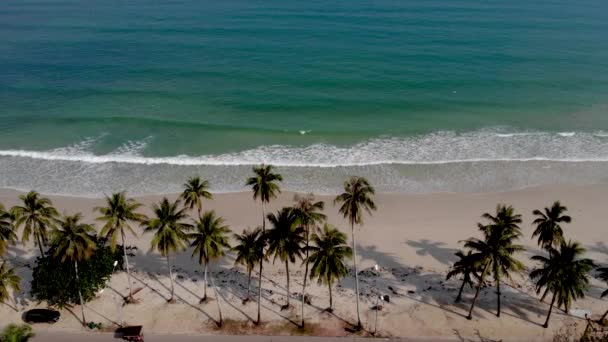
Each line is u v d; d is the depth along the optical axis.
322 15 177.00
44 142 87.06
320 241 46.12
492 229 47.88
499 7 193.00
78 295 50.91
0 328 48.81
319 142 88.12
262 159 82.44
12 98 104.06
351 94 107.19
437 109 100.62
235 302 53.75
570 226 65.62
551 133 91.12
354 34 150.62
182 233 49.25
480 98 105.81
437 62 126.75
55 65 123.62
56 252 46.66
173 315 51.84
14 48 137.38
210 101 103.44
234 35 149.50
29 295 53.94
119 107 100.44
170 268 53.44
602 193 73.19
